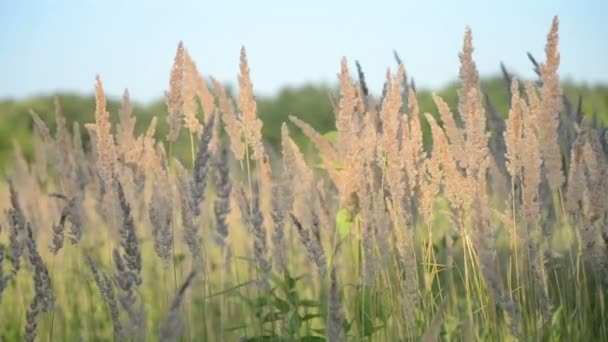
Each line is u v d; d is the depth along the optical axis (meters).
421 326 4.62
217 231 4.03
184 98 4.86
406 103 5.21
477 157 4.27
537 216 4.27
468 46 4.53
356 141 4.67
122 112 5.15
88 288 5.90
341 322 3.41
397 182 4.31
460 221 4.45
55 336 5.87
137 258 3.82
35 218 6.33
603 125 5.25
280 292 5.23
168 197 4.53
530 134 4.23
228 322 5.58
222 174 3.99
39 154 6.67
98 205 5.20
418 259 5.09
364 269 4.22
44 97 21.94
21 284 6.53
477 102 4.28
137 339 3.81
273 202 4.64
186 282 3.35
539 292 4.32
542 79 4.38
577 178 4.50
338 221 5.02
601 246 4.53
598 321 4.96
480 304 4.89
